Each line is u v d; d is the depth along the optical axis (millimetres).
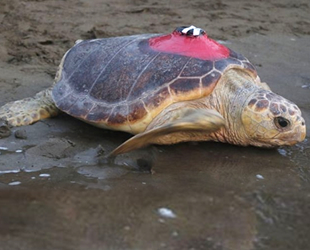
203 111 2461
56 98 2686
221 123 2475
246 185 2320
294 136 2514
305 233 2055
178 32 2639
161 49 2596
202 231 2027
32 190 2213
